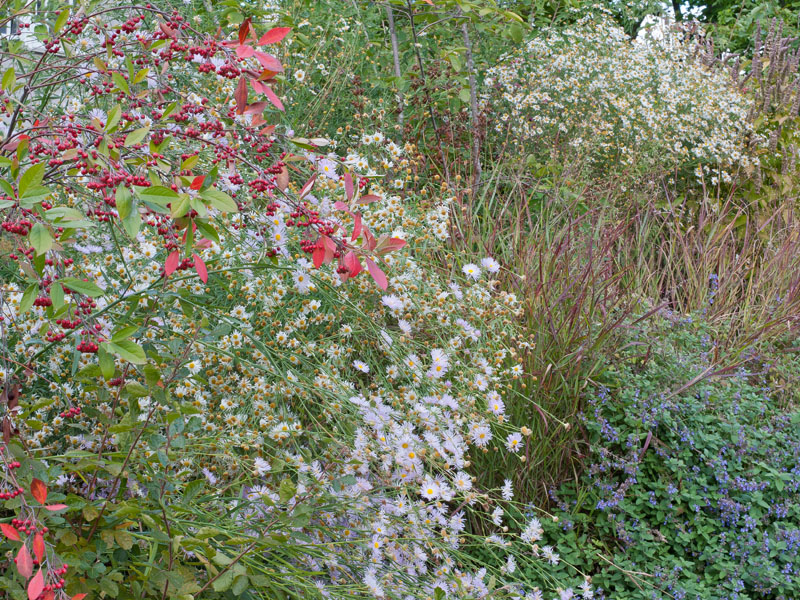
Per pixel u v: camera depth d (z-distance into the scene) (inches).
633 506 115.5
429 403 98.8
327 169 109.0
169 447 66.8
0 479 60.0
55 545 61.4
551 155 198.1
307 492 71.3
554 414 127.5
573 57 226.4
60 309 57.5
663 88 233.3
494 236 152.5
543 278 143.5
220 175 93.5
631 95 226.8
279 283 102.5
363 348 113.7
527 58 229.3
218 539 73.9
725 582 106.6
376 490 89.4
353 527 85.6
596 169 217.5
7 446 60.4
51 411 89.7
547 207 174.4
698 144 231.3
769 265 191.6
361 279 108.8
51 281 60.7
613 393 130.8
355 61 193.2
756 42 297.9
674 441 122.3
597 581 107.6
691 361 138.2
